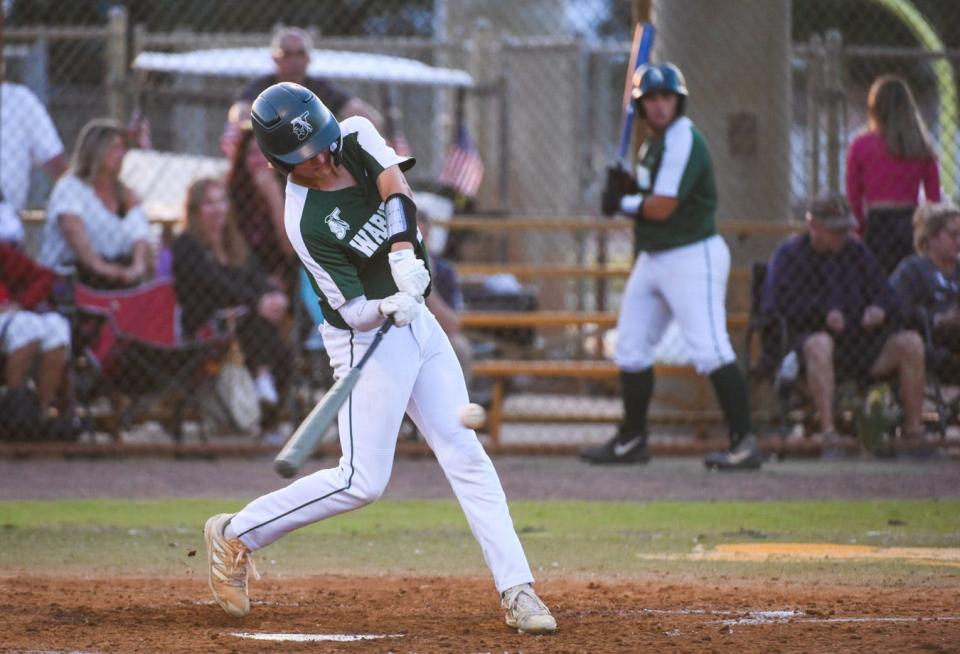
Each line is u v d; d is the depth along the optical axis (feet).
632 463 90.48
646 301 88.02
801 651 41.01
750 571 56.70
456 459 45.29
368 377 44.34
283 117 42.52
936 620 45.83
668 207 83.15
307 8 209.56
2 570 57.16
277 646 42.24
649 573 56.39
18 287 91.50
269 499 45.96
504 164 162.30
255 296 94.02
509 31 191.62
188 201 93.50
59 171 100.48
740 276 106.63
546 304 169.17
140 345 92.02
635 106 85.46
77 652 41.50
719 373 85.87
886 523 69.05
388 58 161.48
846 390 94.27
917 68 155.74
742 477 84.84
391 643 42.65
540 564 58.80
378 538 65.98
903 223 94.32
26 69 135.23
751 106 105.70
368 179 44.37
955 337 92.17
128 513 72.13
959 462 91.09
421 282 42.98
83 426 94.79
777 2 105.70
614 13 222.89
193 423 115.75
